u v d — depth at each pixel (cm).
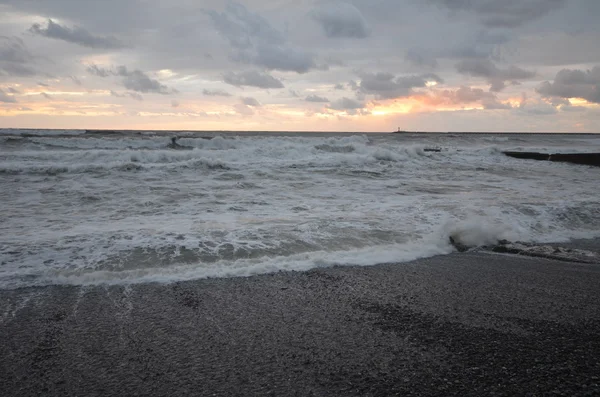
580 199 872
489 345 276
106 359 255
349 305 348
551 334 295
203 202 788
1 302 341
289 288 386
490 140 4272
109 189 893
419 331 298
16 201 763
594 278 431
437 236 569
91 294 362
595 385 227
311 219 648
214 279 404
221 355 261
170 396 216
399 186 1045
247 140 2344
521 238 589
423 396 215
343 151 1930
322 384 227
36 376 235
